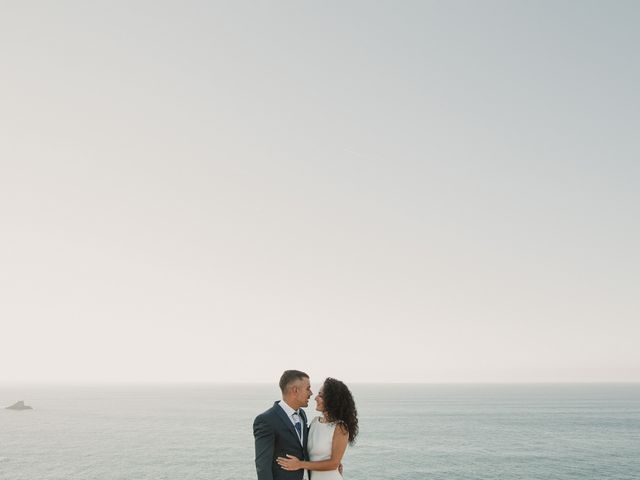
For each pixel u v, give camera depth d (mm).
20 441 79625
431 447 74312
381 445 76750
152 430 97625
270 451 6707
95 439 82438
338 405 7168
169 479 49344
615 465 58344
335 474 7008
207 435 88688
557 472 53781
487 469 55594
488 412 154500
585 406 184375
